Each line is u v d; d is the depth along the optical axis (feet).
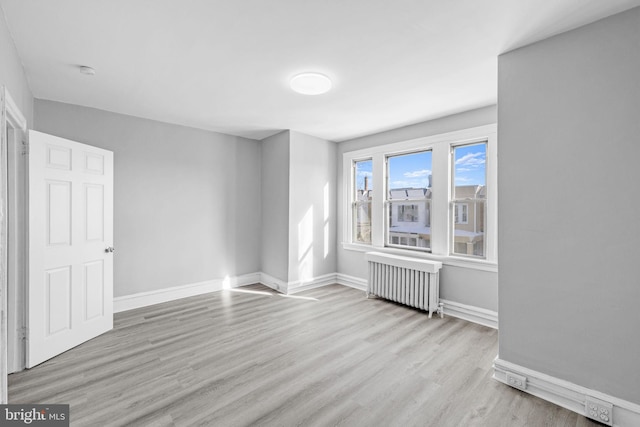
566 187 6.08
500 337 7.05
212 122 12.80
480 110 10.70
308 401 6.31
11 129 7.48
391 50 6.95
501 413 5.98
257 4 5.37
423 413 5.97
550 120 6.27
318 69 7.88
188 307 12.16
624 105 5.45
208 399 6.35
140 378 7.12
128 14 5.66
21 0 5.24
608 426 5.57
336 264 16.37
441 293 11.80
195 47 6.85
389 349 8.65
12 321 7.36
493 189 10.39
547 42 6.32
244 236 15.58
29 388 6.70
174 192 13.07
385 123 12.67
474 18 5.74
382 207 14.08
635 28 5.32
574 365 6.04
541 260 6.41
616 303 5.57
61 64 7.64
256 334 9.64
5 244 5.80
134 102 10.39
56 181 8.30
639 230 5.34
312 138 15.03
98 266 9.52
